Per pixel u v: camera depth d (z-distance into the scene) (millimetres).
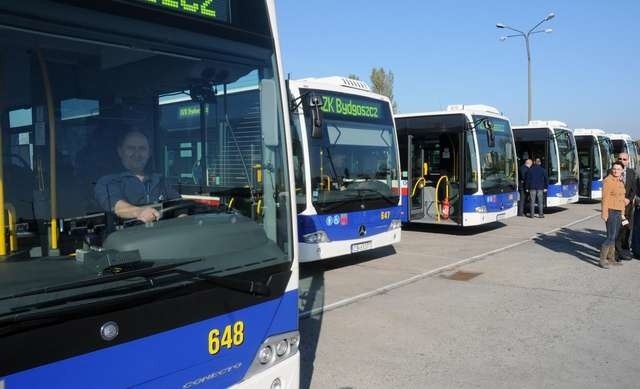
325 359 5121
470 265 9664
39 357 1941
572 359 5078
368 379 4656
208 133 2891
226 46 2924
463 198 12922
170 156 2756
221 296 2576
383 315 6539
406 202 13930
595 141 22094
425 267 9445
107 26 2420
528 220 16688
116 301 2160
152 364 2281
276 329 2891
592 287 7887
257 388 2760
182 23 2725
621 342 5531
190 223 2691
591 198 22141
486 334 5816
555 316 6449
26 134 2244
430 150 14039
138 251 2354
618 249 9719
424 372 4801
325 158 8672
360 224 9172
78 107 2422
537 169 17156
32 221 2244
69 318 2021
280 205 3055
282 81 3191
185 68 2766
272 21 3168
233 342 2639
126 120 2605
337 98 9070
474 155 12891
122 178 2580
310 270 9266
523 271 9078
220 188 2885
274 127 3082
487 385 4520
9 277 2051
